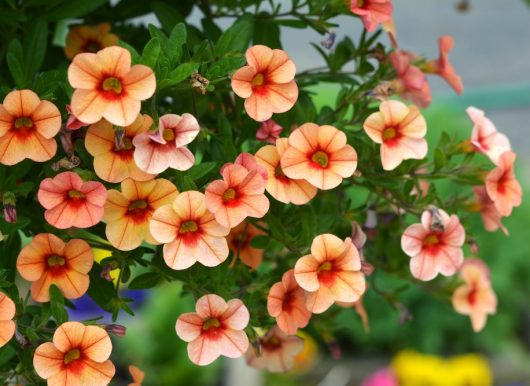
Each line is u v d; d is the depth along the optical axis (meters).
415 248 0.60
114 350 1.59
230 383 1.56
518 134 2.70
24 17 0.64
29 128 0.56
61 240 0.58
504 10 3.00
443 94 2.74
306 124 0.58
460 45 3.00
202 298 0.57
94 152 0.56
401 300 0.71
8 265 0.61
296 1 0.65
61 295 0.58
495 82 2.89
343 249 0.58
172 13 0.65
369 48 0.67
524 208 2.05
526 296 2.09
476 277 0.70
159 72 0.58
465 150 0.65
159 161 0.56
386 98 0.63
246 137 0.63
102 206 0.56
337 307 0.70
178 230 0.57
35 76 0.62
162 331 1.62
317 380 1.84
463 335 2.02
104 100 0.55
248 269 0.65
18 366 0.59
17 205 0.61
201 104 0.63
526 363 2.00
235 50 0.61
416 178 0.64
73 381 0.56
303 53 2.55
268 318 0.61
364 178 0.64
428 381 1.52
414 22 2.96
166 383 1.58
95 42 0.68
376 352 2.01
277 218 0.62
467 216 0.67
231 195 0.57
